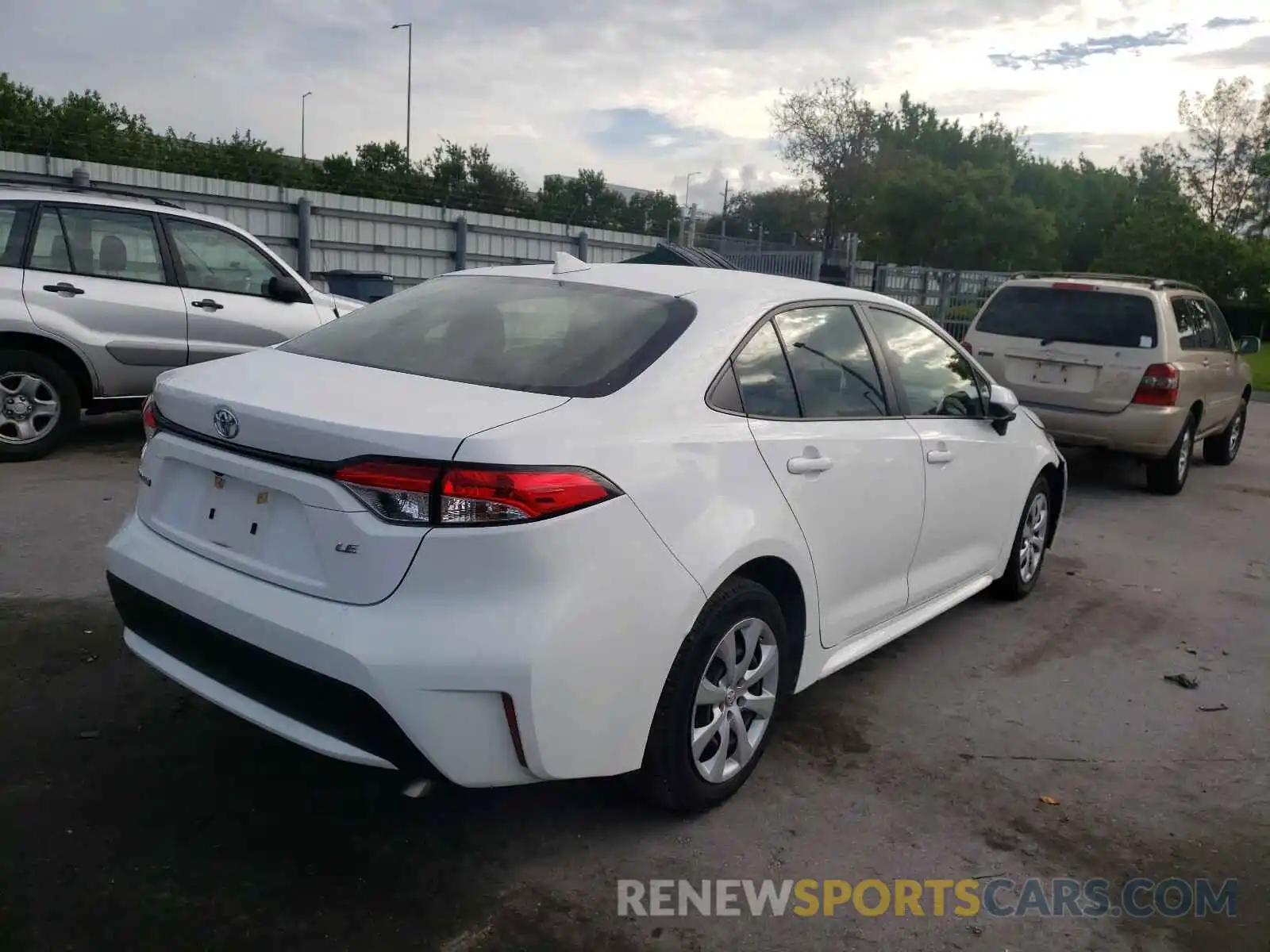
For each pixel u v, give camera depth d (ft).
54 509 20.21
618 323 11.00
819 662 12.35
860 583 12.91
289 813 10.54
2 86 106.73
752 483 10.68
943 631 17.21
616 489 9.18
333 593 8.77
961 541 15.51
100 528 19.16
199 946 8.55
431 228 83.76
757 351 11.49
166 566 9.93
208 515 9.88
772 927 9.29
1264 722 14.33
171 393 10.25
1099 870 10.50
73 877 9.29
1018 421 17.43
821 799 11.50
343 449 8.69
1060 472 19.33
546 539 8.62
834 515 11.96
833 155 138.31
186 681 9.90
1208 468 35.09
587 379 10.02
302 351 11.50
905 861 10.44
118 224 24.54
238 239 26.55
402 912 9.14
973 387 15.94
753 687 11.26
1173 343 27.94
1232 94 154.81
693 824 10.81
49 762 11.18
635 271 12.84
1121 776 12.52
